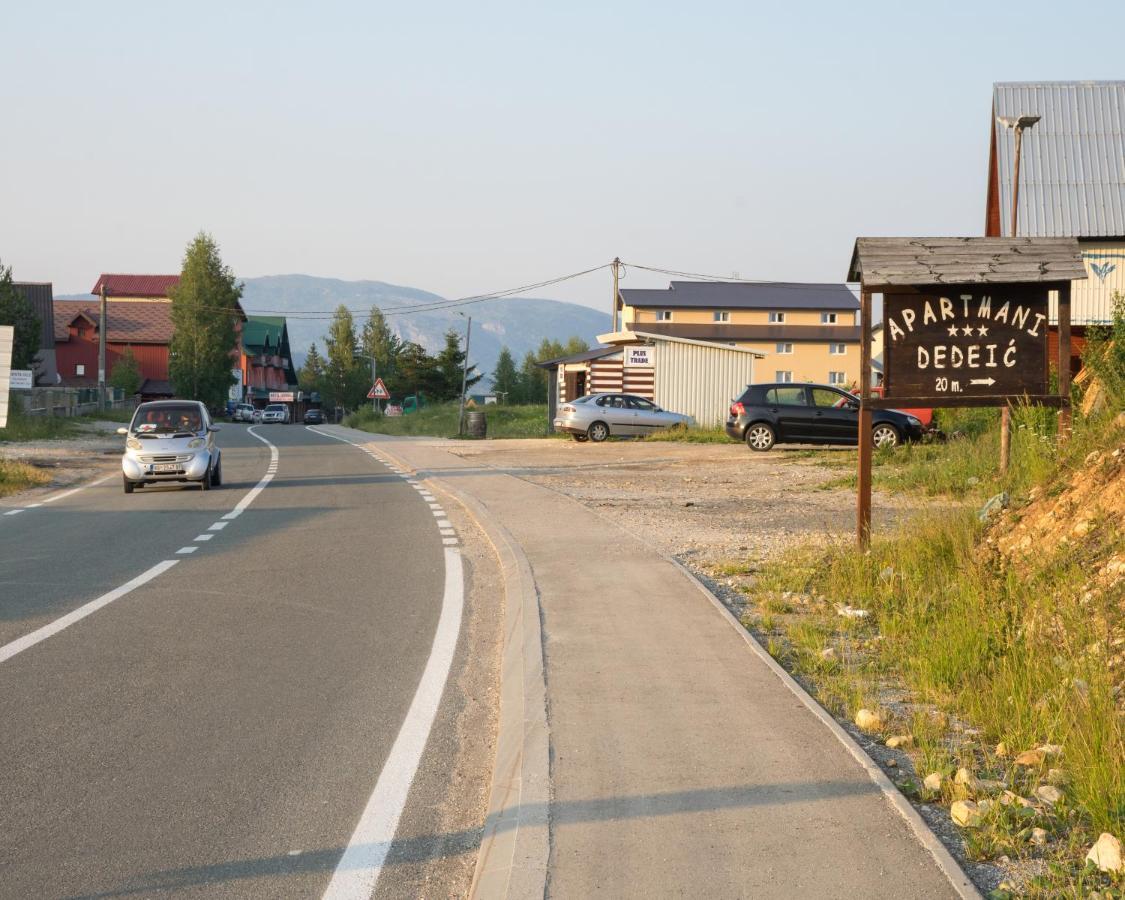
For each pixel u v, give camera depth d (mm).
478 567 12891
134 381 87750
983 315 11789
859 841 4512
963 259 11664
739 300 98750
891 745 5902
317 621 9805
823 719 6203
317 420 110312
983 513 11516
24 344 70062
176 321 108438
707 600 9781
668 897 4043
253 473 28344
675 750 5676
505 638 8961
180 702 7184
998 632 7758
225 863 4707
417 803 5449
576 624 8812
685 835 4594
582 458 31062
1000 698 6441
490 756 6176
